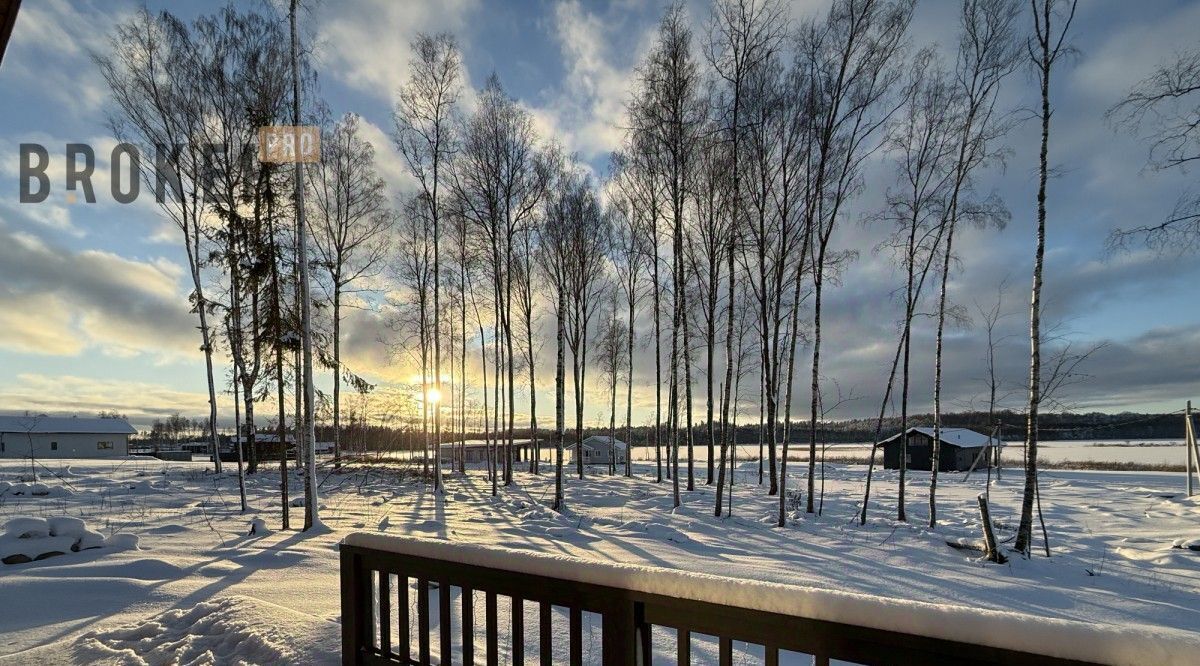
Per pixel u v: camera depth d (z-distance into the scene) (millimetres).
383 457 30984
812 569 7297
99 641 3826
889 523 11422
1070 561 7879
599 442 41125
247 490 15953
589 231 22109
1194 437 15820
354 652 2918
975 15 10445
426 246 20812
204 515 10805
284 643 3475
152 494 14148
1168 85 7613
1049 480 21438
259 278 11312
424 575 2619
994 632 1356
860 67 11086
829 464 36094
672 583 1871
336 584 5422
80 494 13812
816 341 12773
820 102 11750
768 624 1691
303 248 9836
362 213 21469
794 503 13852
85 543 6840
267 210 11023
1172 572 7227
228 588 5262
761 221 12742
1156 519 11539
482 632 4199
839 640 1573
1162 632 1227
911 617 1466
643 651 1970
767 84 12453
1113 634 1238
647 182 15750
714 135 13461
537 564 2201
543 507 13367
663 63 13125
